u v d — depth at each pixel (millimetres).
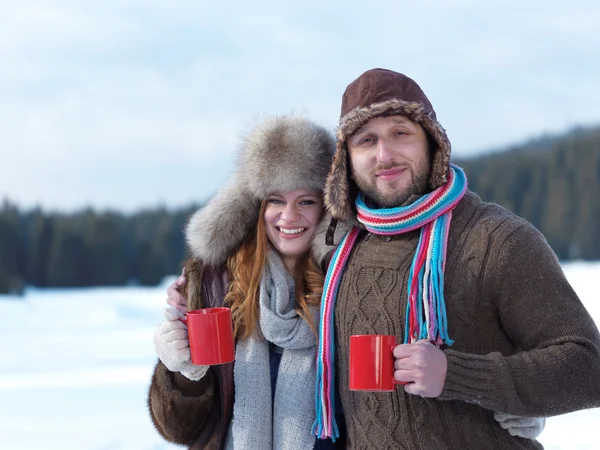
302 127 2395
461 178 2094
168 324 2223
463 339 1934
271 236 2469
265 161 2354
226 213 2432
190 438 2393
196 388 2312
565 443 4039
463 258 1961
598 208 42000
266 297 2418
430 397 1875
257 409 2346
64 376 6668
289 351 2400
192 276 2455
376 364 1828
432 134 2045
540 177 45312
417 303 1956
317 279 2439
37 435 4551
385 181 2059
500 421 1929
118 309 13812
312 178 2375
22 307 14883
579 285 12078
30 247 45375
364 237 2227
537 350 1822
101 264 44562
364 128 2086
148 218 48625
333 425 2174
